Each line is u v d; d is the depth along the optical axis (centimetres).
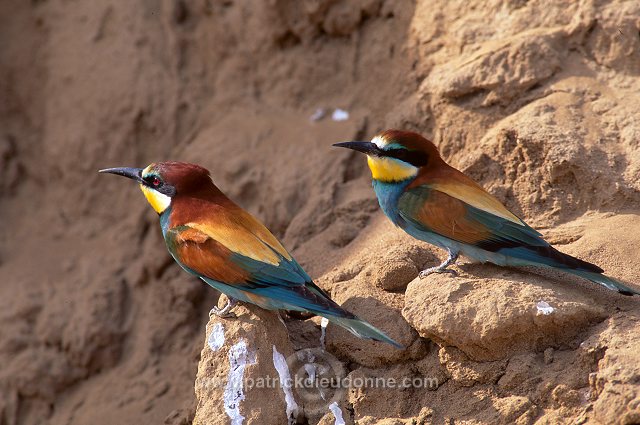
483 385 867
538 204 1068
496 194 1090
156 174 995
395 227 1123
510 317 844
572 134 1060
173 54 1478
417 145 985
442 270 948
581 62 1153
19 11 1585
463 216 945
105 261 1439
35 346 1378
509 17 1212
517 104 1140
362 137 1316
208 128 1441
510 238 929
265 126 1384
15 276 1466
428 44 1270
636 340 817
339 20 1359
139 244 1438
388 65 1322
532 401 833
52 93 1549
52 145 1532
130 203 1467
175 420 1110
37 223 1527
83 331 1359
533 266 966
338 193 1255
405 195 979
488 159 1102
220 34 1452
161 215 1005
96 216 1497
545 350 857
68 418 1317
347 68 1371
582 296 873
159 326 1362
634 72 1134
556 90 1126
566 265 889
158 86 1470
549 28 1180
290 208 1276
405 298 912
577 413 807
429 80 1222
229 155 1362
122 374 1341
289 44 1412
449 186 968
